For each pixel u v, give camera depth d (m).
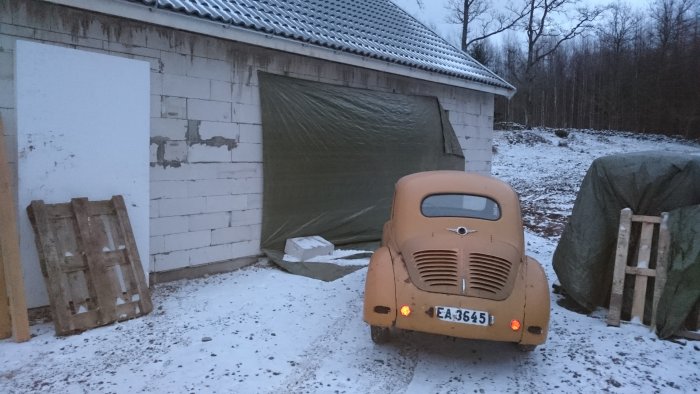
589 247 5.51
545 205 14.72
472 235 4.28
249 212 7.11
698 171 5.15
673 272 4.87
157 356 4.19
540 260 8.02
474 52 40.28
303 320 5.14
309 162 7.76
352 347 4.53
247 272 6.84
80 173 4.97
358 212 8.53
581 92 55.97
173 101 6.12
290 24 7.52
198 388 3.69
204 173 6.52
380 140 8.81
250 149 7.07
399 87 9.33
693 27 52.69
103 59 5.11
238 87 6.84
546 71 57.38
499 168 25.44
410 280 4.00
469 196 4.60
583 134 41.47
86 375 3.82
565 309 5.71
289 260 7.19
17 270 4.38
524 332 3.89
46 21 5.03
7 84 4.78
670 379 4.07
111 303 4.82
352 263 7.34
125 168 5.30
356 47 8.07
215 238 6.71
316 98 7.82
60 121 4.83
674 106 47.81
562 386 3.93
